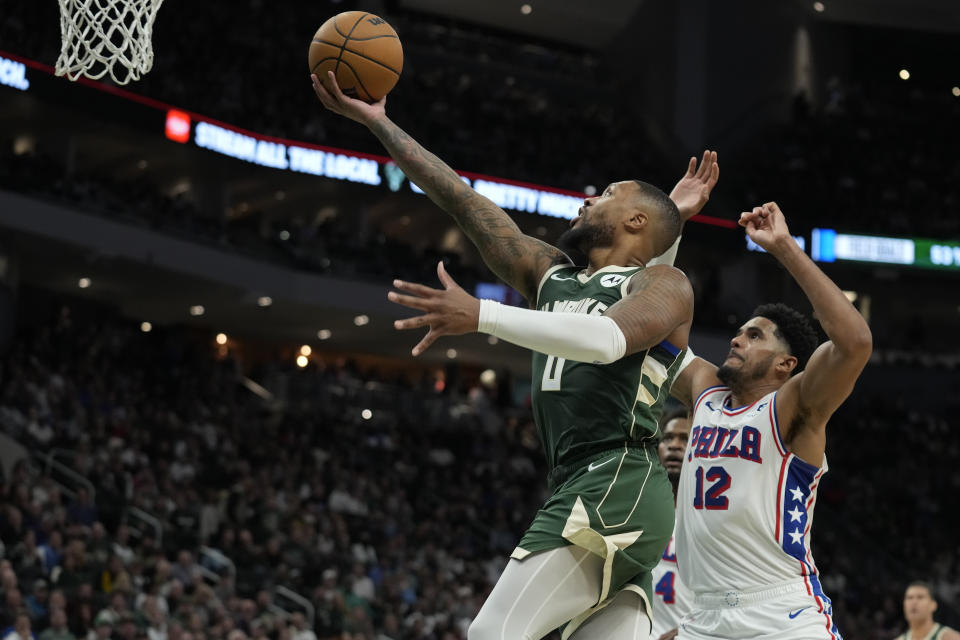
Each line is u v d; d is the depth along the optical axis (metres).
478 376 30.39
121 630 11.36
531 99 31.00
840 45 32.47
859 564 21.20
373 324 25.98
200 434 19.77
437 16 32.00
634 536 2.88
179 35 24.75
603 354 2.66
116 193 22.11
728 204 29.14
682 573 4.06
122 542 13.91
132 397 20.03
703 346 26.11
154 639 11.83
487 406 25.81
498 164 26.50
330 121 25.48
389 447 22.58
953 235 28.97
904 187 30.73
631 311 2.74
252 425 21.36
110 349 21.91
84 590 11.91
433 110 28.16
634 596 2.99
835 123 31.19
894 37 32.62
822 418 3.71
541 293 3.19
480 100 29.27
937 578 22.22
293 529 17.11
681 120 30.53
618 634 2.96
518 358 28.75
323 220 26.39
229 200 25.42
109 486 15.65
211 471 18.22
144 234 21.31
